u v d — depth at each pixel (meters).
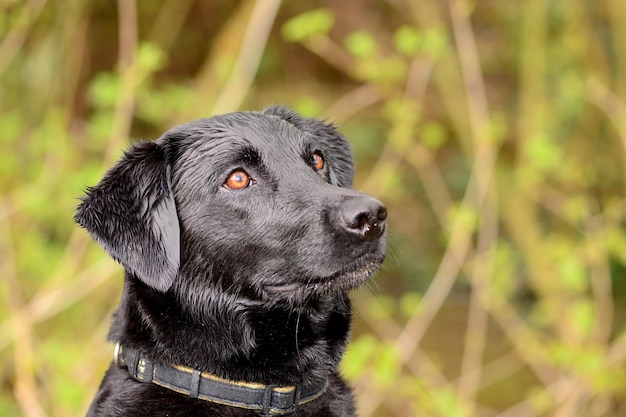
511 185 9.94
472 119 9.11
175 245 4.66
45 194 8.47
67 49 9.85
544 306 9.65
